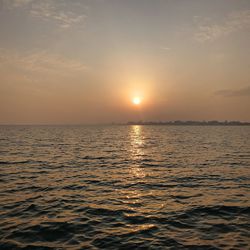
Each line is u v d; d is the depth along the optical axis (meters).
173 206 11.95
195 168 22.17
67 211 11.23
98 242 8.34
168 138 72.50
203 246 7.98
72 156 29.86
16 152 33.06
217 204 12.16
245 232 9.01
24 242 8.30
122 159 27.73
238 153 33.56
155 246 8.05
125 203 12.41
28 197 13.20
